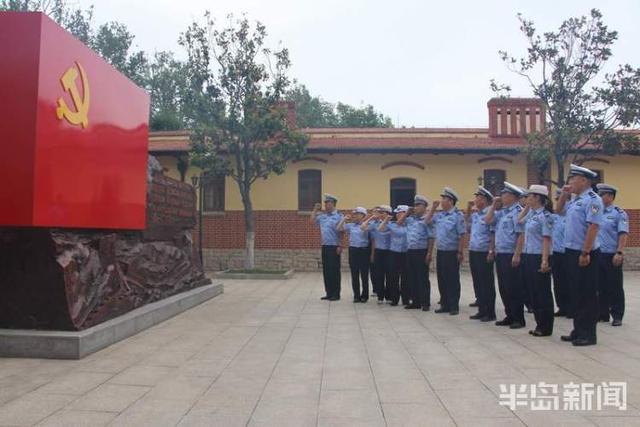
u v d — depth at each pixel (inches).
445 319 370.6
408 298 434.3
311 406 184.5
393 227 438.6
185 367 236.5
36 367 235.6
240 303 449.7
